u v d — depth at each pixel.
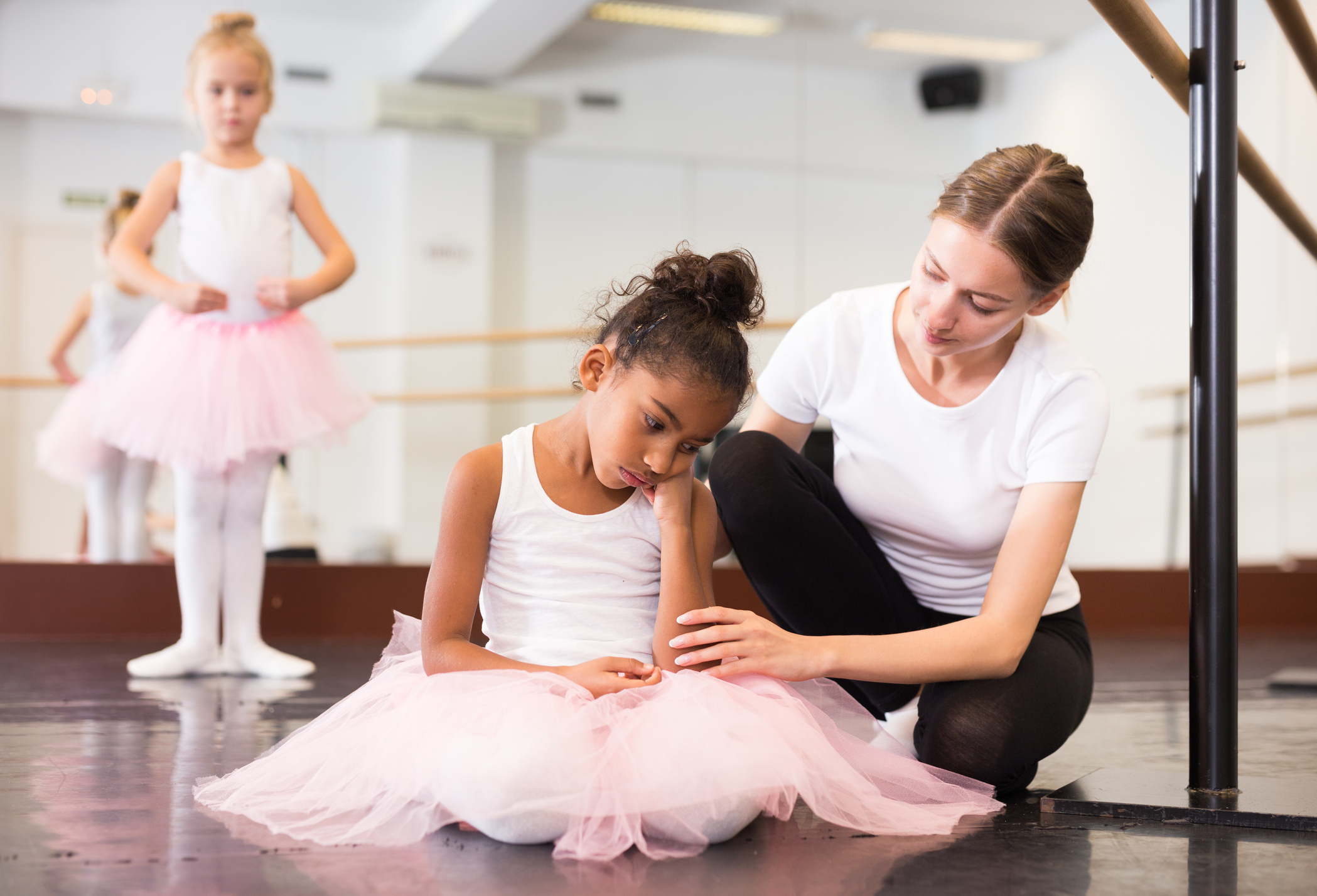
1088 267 3.48
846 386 1.23
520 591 1.07
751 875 0.81
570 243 4.91
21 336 4.44
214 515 2.03
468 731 0.90
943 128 4.42
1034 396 1.13
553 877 0.79
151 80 4.64
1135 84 3.63
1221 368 1.05
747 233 4.66
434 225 4.91
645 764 0.88
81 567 2.70
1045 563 1.08
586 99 4.87
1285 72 3.69
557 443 1.09
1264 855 0.88
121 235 2.01
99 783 1.09
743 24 4.62
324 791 0.97
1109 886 0.79
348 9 4.93
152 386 1.99
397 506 4.44
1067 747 1.39
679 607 1.04
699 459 3.44
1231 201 1.06
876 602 1.21
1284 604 3.59
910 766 1.04
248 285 2.04
